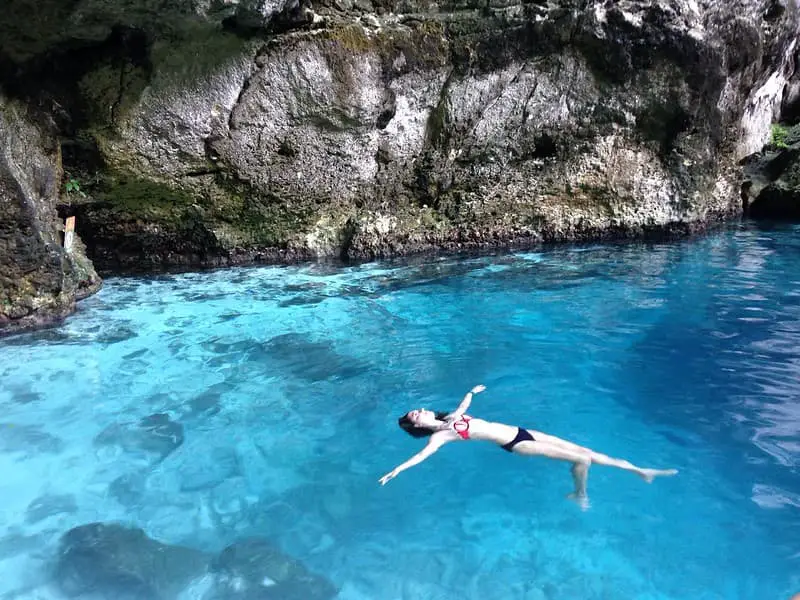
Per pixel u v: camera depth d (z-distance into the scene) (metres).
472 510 4.04
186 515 4.07
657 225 11.22
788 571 3.43
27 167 7.56
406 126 10.13
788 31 12.01
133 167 8.70
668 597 3.28
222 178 9.31
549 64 10.28
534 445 4.31
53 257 7.25
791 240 10.88
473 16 9.78
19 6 6.79
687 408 5.21
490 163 10.62
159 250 9.71
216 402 5.57
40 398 5.61
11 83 7.57
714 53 10.48
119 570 3.51
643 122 10.83
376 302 8.13
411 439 4.94
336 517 4.03
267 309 7.91
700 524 3.82
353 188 10.20
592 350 6.44
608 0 10.06
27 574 3.55
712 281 8.58
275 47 8.84
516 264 9.84
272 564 3.56
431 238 10.71
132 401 5.59
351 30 9.20
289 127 9.34
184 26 7.87
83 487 4.38
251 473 4.53
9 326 7.09
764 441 4.67
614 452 4.59
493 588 3.38
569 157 10.79
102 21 7.39
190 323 7.44
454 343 6.76
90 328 7.27
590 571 3.48
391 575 3.51
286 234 10.15
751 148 13.40
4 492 4.31
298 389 5.79
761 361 6.03
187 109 8.65
